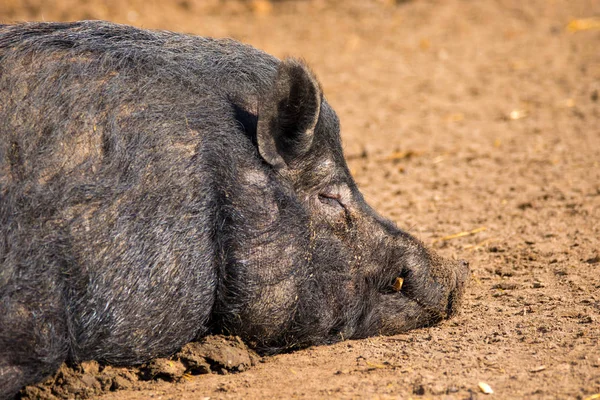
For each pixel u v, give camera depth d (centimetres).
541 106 4972
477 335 2136
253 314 2005
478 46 6744
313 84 1967
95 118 1919
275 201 2019
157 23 7369
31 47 1984
